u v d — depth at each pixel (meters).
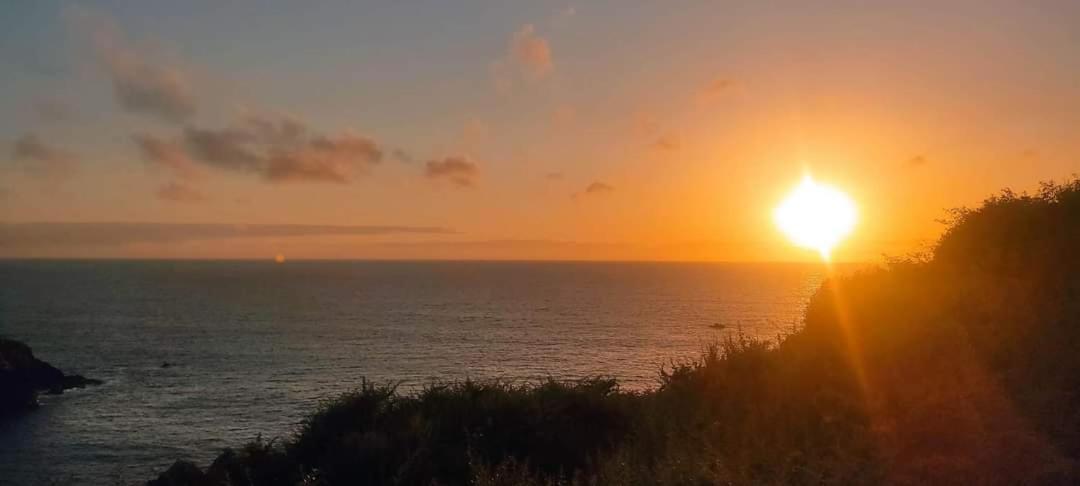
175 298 162.00
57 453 41.03
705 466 7.76
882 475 7.53
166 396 56.97
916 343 11.60
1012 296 13.55
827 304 15.43
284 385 60.31
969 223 18.44
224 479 11.86
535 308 130.88
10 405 52.69
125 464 38.53
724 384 11.70
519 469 9.23
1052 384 9.52
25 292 180.00
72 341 90.81
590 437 10.62
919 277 16.67
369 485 9.97
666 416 10.51
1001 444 8.02
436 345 82.31
